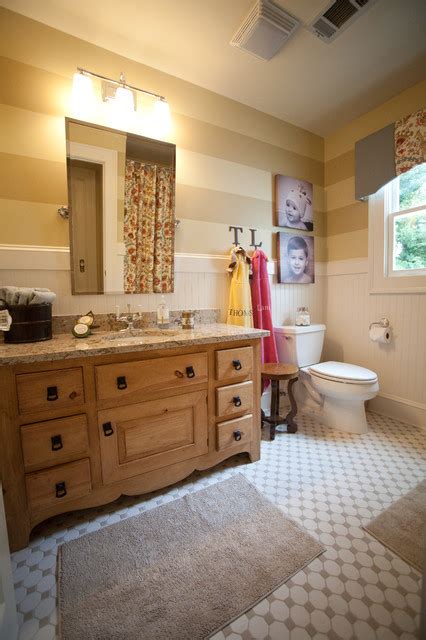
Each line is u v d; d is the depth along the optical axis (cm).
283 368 198
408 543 111
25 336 127
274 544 112
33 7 140
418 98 195
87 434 119
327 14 145
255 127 218
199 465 147
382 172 207
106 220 166
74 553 109
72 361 115
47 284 153
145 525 122
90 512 130
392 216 215
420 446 182
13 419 106
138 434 130
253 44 161
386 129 203
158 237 181
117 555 108
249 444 163
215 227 203
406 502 133
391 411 221
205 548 111
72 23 148
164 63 175
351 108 220
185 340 135
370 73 186
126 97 160
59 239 154
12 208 143
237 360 152
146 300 181
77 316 159
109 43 160
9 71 141
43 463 112
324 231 262
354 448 180
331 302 261
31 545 114
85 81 150
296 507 131
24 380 107
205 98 196
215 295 206
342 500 135
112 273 169
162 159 180
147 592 95
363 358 238
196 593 94
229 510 129
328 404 211
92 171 161
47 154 150
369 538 114
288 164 236
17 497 109
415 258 206
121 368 123
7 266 143
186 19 147
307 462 166
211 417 149
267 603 91
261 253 214
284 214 232
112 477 126
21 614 90
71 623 86
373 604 90
